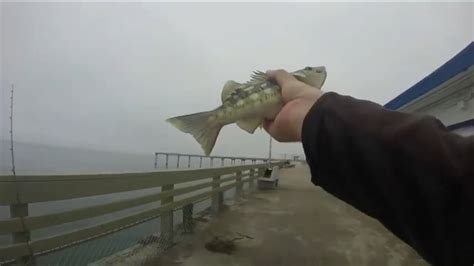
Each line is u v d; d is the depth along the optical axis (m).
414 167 0.76
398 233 0.81
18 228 3.01
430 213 0.75
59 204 4.75
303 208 9.46
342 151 0.85
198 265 4.77
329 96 0.97
